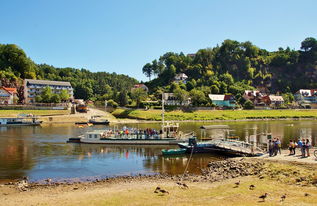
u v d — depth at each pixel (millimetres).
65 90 182000
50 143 65750
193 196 26297
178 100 181625
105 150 57969
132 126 111062
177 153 53250
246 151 48719
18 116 121375
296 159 37406
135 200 25594
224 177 34250
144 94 189875
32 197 28219
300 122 135125
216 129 100688
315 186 26859
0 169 41812
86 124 114562
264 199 24094
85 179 36375
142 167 43188
